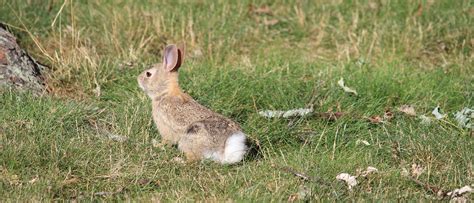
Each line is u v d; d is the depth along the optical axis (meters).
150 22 23.50
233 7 24.94
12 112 17.83
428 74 21.44
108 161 16.41
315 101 19.69
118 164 16.20
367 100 19.81
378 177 16.36
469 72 22.12
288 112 18.83
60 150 16.39
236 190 15.53
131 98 19.36
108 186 15.73
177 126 17.28
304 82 20.58
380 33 23.61
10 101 18.47
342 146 17.91
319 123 18.73
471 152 17.36
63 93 20.19
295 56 22.84
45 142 16.66
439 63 22.97
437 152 17.38
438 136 18.02
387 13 24.61
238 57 22.66
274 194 15.27
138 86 20.03
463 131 18.55
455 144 17.70
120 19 23.36
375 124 18.88
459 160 17.22
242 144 16.64
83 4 24.30
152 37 22.97
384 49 23.08
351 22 24.39
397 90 20.30
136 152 16.88
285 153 17.52
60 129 17.39
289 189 15.66
